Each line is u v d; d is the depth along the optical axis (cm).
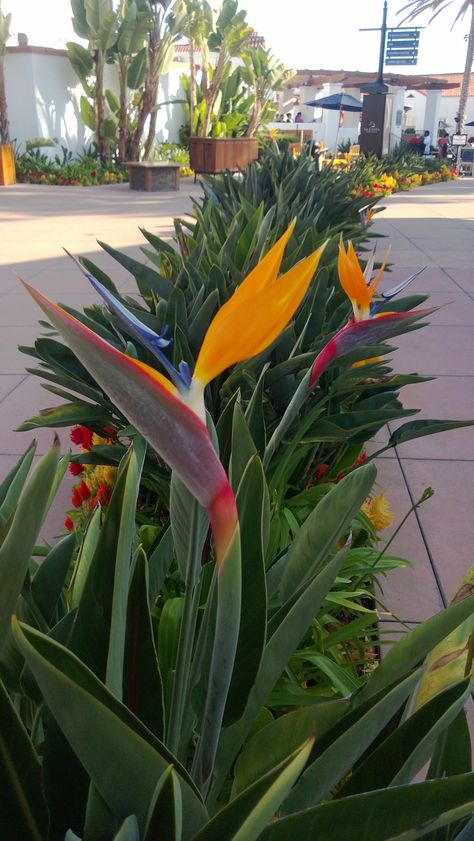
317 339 276
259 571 100
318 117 3772
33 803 84
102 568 90
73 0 1728
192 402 71
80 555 143
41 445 397
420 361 546
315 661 198
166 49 1842
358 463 293
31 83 1758
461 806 81
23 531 76
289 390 242
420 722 98
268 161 688
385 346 224
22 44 1808
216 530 74
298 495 273
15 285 757
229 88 2148
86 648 93
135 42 1762
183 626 98
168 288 279
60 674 66
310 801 97
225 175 608
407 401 470
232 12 1908
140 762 75
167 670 167
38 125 1795
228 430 188
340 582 238
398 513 339
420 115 4497
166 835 73
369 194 1205
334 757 94
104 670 94
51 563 117
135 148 1938
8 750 80
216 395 265
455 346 582
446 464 388
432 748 98
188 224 454
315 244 329
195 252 323
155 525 263
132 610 95
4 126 1753
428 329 627
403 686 90
